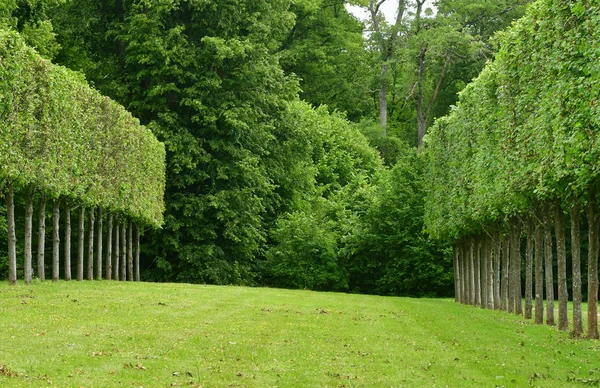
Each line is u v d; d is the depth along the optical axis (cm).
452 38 6012
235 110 4166
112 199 3078
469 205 2803
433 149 3538
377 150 6850
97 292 2386
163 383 1097
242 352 1395
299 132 4759
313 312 2244
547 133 1820
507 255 2859
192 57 4144
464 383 1205
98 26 4394
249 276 4488
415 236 4384
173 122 4159
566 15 1789
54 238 2705
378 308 2547
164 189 4003
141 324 1692
